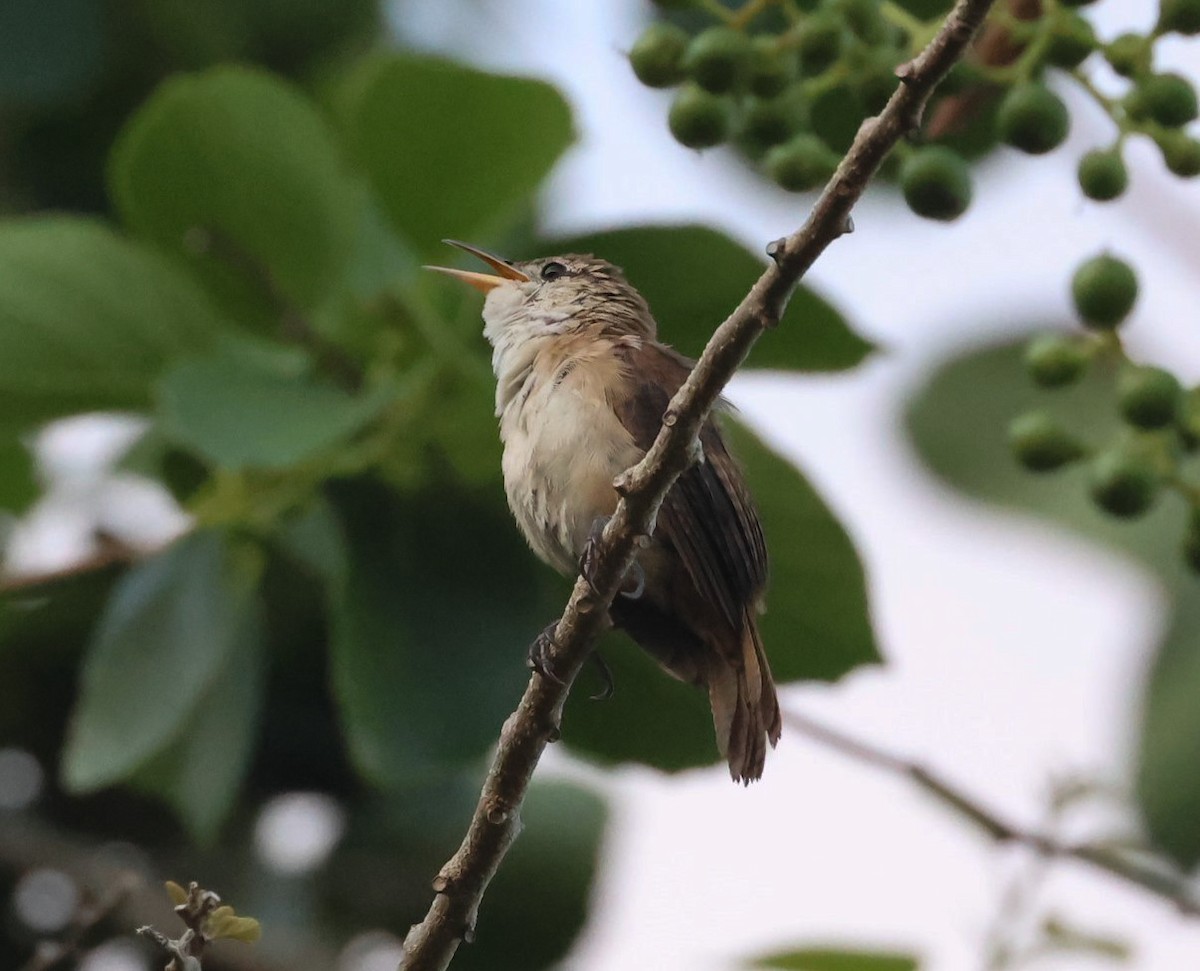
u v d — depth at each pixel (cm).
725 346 639
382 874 1014
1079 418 1070
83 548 1009
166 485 913
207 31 1082
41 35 1036
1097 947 880
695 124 731
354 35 1108
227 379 771
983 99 741
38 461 1024
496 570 812
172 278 809
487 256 853
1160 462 736
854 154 595
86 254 802
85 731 816
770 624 870
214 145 803
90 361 802
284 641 993
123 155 803
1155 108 700
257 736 1009
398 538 810
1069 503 1059
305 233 813
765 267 798
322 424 761
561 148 816
